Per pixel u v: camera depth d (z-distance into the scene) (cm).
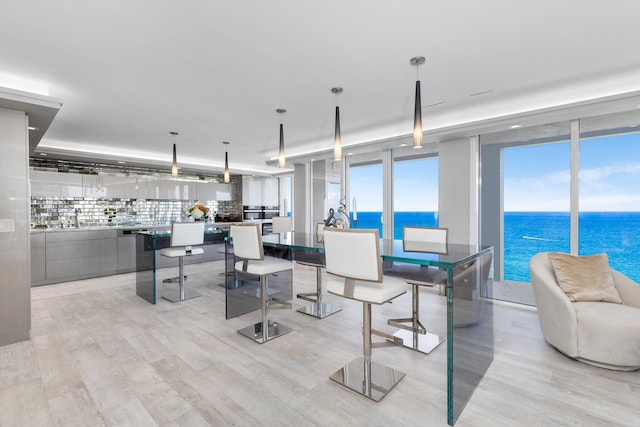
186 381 197
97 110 353
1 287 258
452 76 276
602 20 194
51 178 530
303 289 424
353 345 250
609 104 282
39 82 276
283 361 223
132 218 661
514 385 193
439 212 435
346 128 452
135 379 200
